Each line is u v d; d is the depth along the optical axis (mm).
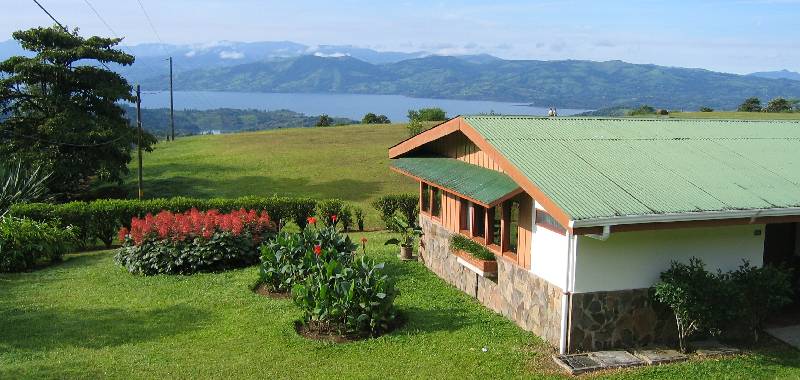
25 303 11703
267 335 9594
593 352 8812
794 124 13555
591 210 8070
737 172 10102
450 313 10852
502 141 10484
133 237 14414
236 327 10031
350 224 22312
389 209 22266
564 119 12281
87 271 14664
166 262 13992
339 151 41125
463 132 11617
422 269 14219
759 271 8914
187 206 19969
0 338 9539
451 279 13047
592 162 9875
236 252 14531
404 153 14508
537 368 8352
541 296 9508
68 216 18750
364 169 35438
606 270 8828
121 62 29609
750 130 12727
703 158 10648
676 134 11953
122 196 30172
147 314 10852
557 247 9031
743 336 9461
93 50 28375
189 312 10930
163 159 41062
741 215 8555
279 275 12016
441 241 13617
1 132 27375
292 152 41188
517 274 10273
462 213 12578
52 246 15852
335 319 9617
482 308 11289
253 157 39719
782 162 10805
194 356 8727
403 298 11750
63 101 27891
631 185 9078
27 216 18516
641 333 9109
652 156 10508
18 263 14781
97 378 7840
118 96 28578
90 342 9375
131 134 28562
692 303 8398
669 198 8719
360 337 9594
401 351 8961
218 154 41812
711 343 9250
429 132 13023
